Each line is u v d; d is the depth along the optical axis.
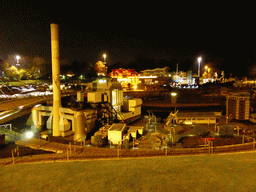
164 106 37.47
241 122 23.06
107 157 10.98
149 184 5.59
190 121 22.67
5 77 75.19
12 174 7.46
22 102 26.58
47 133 20.56
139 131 18.27
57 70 19.16
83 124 18.14
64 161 10.08
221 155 9.98
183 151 11.69
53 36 18.53
